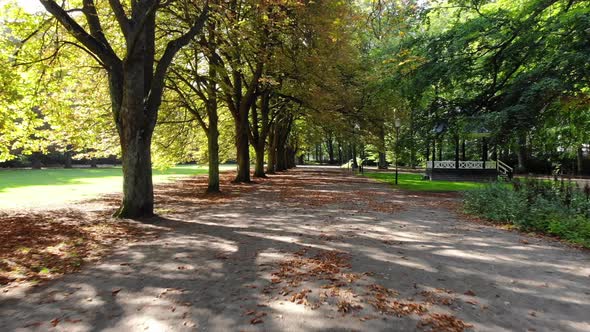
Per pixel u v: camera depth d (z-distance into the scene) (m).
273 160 37.56
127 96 10.30
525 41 15.13
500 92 17.80
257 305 4.37
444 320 3.93
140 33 9.66
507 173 27.72
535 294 4.68
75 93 16.50
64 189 20.31
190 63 17.84
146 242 7.70
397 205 13.57
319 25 13.86
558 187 10.48
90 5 10.63
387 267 5.84
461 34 16.34
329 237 8.05
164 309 4.29
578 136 20.34
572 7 15.08
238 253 6.72
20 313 4.24
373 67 21.08
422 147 19.05
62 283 5.23
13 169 44.69
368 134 26.20
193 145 28.88
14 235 8.49
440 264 6.00
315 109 21.22
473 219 10.40
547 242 7.57
